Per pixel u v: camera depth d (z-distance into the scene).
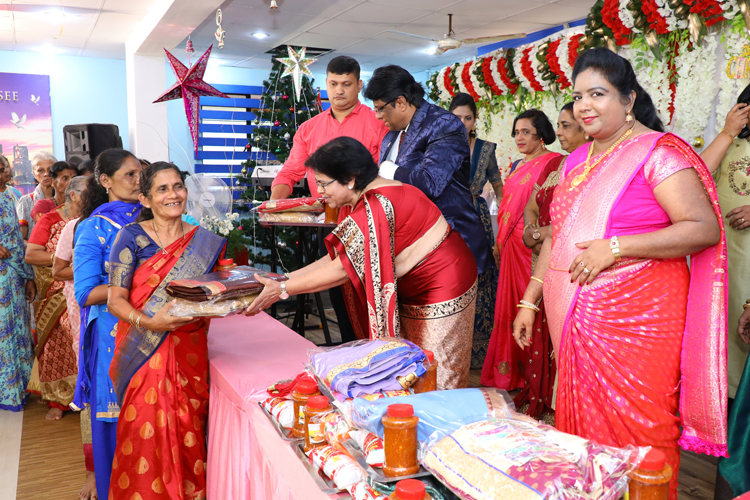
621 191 1.40
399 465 1.00
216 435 1.86
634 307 1.37
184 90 5.55
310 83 6.59
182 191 1.90
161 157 7.29
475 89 5.50
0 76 8.05
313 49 8.32
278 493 1.34
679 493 2.16
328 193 1.75
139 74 7.07
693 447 1.43
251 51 8.38
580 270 1.36
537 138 3.13
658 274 1.37
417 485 0.91
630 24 3.32
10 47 7.80
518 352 3.08
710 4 2.93
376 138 2.78
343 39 7.71
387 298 1.68
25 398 3.65
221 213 4.41
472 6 6.23
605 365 1.40
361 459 1.10
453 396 1.13
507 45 7.96
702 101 3.24
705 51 3.20
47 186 4.81
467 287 1.86
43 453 2.87
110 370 1.91
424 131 2.14
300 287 1.75
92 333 2.08
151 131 7.22
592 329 1.41
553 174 2.74
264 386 1.67
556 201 1.57
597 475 0.82
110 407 2.03
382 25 6.98
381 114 2.18
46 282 3.34
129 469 1.84
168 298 1.85
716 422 1.36
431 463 0.98
